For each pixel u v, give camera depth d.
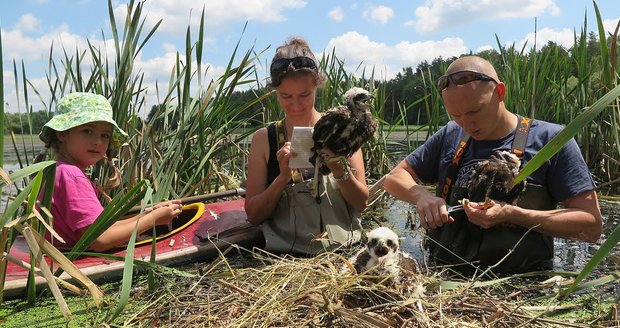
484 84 3.56
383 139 7.55
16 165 9.57
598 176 7.44
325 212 4.12
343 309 2.68
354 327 2.60
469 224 3.76
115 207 3.25
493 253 3.67
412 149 8.16
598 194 6.66
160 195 4.77
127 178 4.94
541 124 3.77
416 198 3.87
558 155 3.66
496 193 3.54
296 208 4.13
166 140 5.75
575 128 2.21
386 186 4.21
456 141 4.00
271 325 2.66
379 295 2.88
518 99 7.55
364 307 2.88
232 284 3.08
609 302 3.15
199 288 3.27
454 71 3.59
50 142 3.91
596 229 3.57
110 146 4.40
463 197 3.78
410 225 5.23
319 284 2.90
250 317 2.66
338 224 4.14
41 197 3.68
